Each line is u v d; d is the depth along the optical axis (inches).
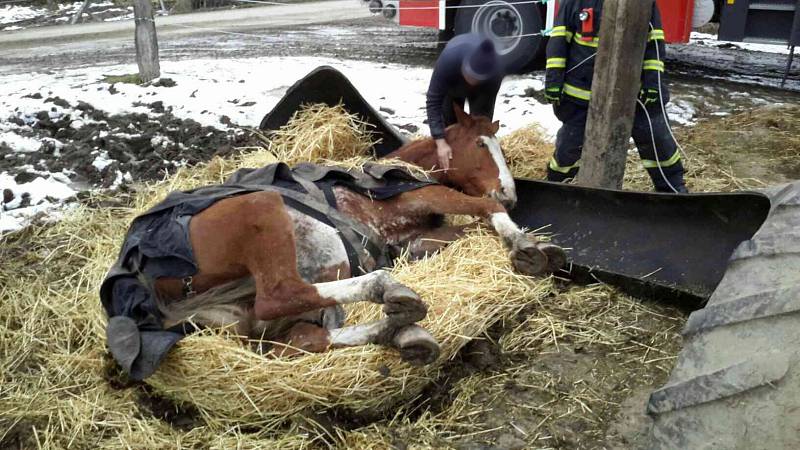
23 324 159.9
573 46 201.6
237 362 128.0
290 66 399.9
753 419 76.0
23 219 216.8
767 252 89.6
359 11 701.9
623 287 167.6
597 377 140.6
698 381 81.2
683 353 86.8
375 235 166.2
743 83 369.7
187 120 287.0
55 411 133.5
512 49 320.2
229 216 134.4
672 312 159.0
